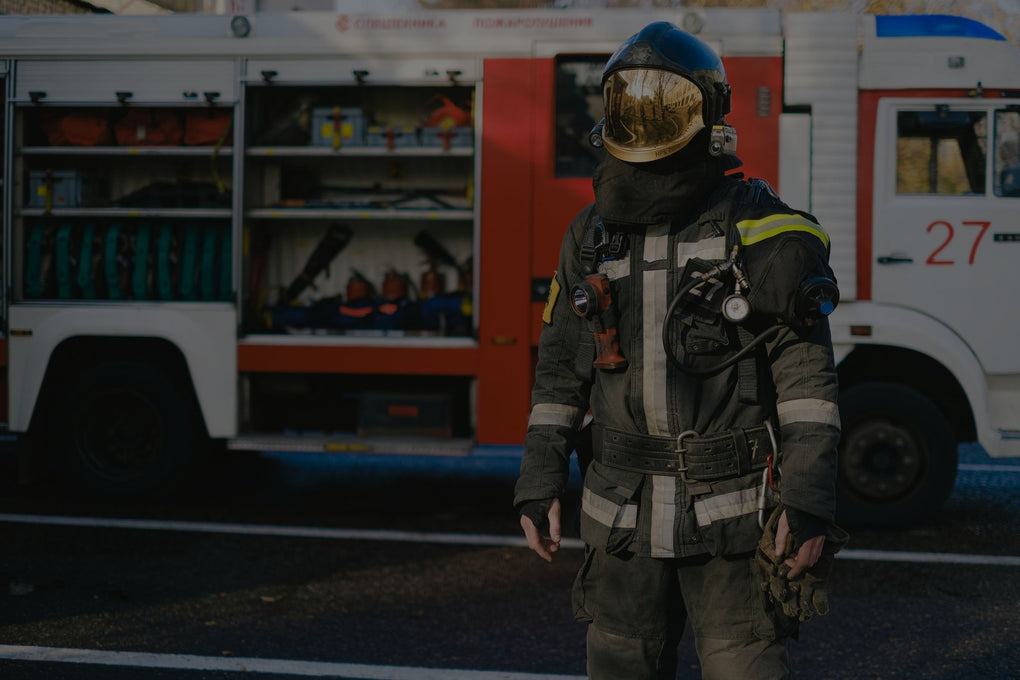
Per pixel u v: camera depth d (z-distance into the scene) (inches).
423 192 265.0
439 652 156.6
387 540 221.6
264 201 265.0
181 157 263.3
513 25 241.8
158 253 259.3
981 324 226.8
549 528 90.7
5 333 259.0
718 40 232.2
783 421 81.9
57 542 218.7
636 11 238.4
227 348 252.7
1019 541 221.1
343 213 257.3
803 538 79.3
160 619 170.4
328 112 256.1
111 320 254.8
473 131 249.9
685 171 84.8
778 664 83.2
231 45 250.2
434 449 244.8
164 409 254.7
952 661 153.4
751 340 84.0
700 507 83.7
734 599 84.0
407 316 259.4
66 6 415.5
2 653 154.6
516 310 242.2
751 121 231.1
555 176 242.2
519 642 161.0
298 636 163.2
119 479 256.4
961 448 342.3
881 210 228.7
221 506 254.7
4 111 259.3
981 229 227.1
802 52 230.4
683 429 84.7
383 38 245.1
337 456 329.7
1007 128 229.5
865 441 228.2
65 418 257.3
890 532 228.4
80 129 259.8
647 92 84.2
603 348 87.3
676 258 85.2
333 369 249.1
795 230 83.0
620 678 87.8
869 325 226.7
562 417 92.7
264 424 261.3
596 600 88.8
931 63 229.3
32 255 261.7
